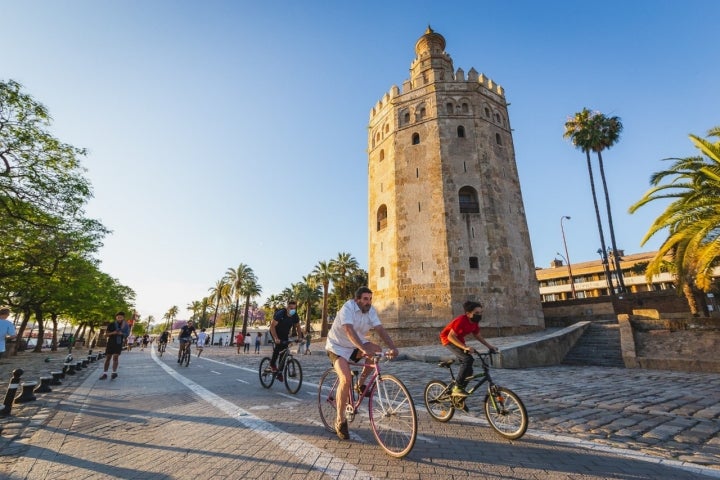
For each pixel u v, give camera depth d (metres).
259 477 3.12
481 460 3.57
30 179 14.95
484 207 25.17
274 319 8.08
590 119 30.94
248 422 4.92
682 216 15.23
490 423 4.64
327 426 4.58
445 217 24.97
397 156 28.03
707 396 7.16
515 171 28.44
